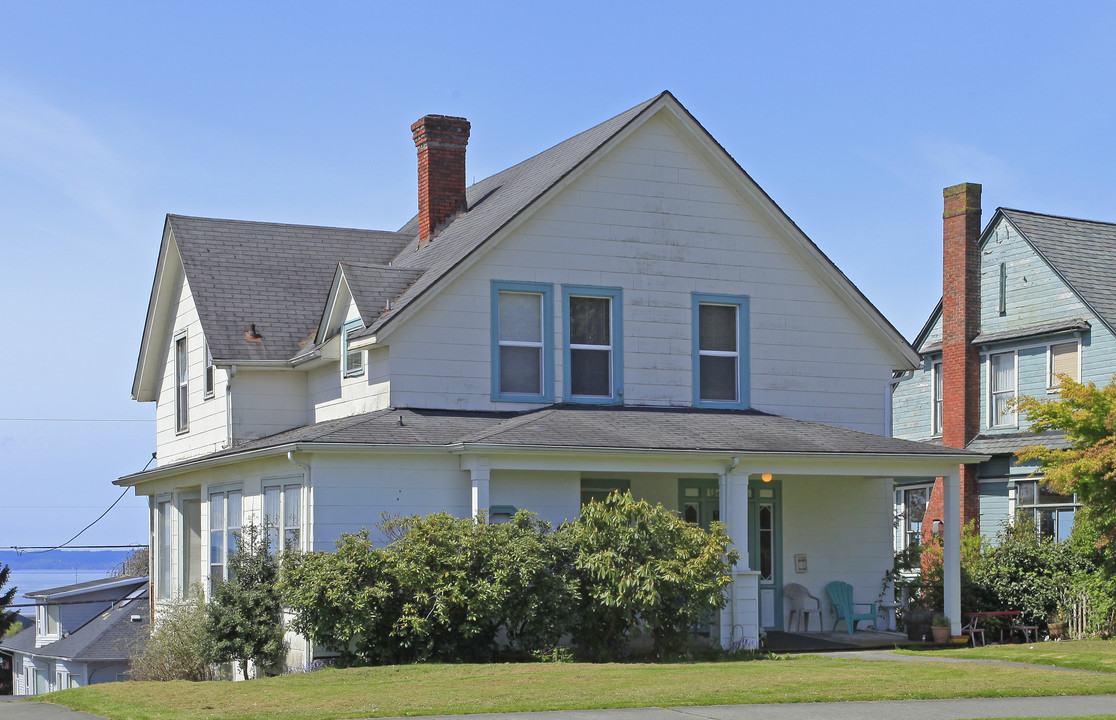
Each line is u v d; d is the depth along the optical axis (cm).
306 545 1995
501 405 2289
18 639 4278
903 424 3691
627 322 2397
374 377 2281
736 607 2064
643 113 2409
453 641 1856
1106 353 2983
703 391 2459
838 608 2408
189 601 2464
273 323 2647
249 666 2198
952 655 1988
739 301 2488
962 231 3375
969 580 2419
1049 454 2412
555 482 2131
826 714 1291
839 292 2569
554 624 1864
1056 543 2567
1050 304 3166
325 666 1902
